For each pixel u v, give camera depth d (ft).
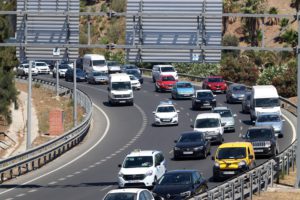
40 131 524.52
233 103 606.96
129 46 312.09
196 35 313.73
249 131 396.78
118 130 506.89
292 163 360.89
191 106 597.11
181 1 312.71
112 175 361.92
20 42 322.75
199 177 287.28
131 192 242.99
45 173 374.84
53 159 414.21
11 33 499.51
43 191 325.42
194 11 313.32
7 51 497.46
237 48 309.22
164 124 515.91
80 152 435.94
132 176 319.27
